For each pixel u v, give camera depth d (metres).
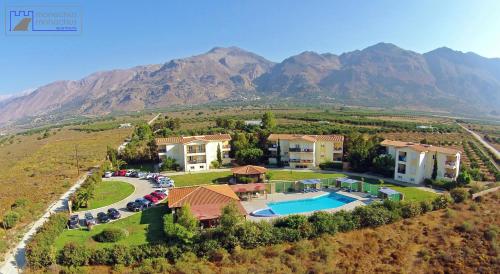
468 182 70.19
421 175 77.12
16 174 91.06
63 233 51.56
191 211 52.81
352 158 89.62
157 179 81.69
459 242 49.19
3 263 42.84
